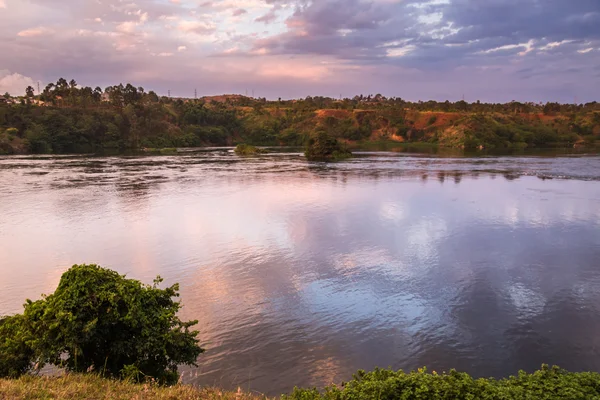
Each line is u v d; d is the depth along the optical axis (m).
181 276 20.80
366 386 7.58
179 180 55.75
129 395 7.80
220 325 15.72
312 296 18.33
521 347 14.41
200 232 29.00
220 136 150.50
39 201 40.19
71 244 26.34
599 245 25.55
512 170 67.56
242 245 25.80
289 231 29.16
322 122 165.12
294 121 172.75
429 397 7.19
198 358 13.52
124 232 29.11
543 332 15.35
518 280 20.11
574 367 13.32
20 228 30.22
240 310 16.95
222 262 22.73
